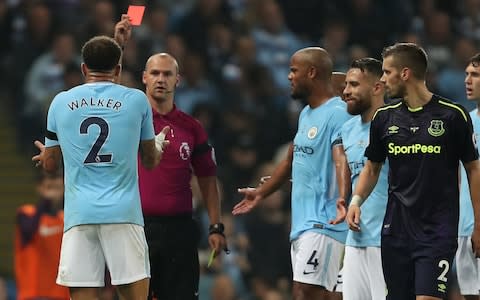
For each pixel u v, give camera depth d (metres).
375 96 33.31
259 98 62.59
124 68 59.50
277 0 67.50
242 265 53.75
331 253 34.72
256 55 64.50
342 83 36.69
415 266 30.31
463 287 35.31
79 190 30.17
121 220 30.03
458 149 30.27
